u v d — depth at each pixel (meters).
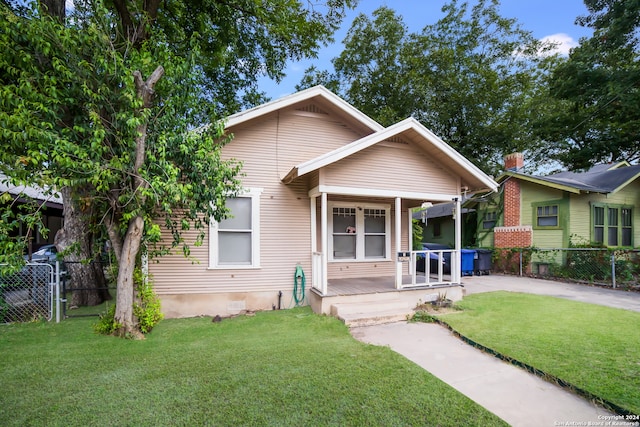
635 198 12.52
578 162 17.30
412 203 8.92
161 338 4.75
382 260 8.50
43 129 3.85
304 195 7.18
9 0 5.26
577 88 13.31
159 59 5.33
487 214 13.98
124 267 4.79
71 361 3.81
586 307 6.52
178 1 8.00
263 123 7.04
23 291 5.67
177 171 4.39
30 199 4.23
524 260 11.66
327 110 7.59
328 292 6.33
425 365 3.79
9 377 3.39
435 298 6.89
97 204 4.92
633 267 9.37
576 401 2.96
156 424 2.56
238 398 2.96
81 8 5.03
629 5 11.07
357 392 3.06
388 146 6.85
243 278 6.65
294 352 4.12
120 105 4.62
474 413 2.72
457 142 19.78
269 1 8.72
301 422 2.58
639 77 11.44
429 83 17.83
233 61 11.20
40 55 4.23
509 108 18.59
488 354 4.12
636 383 3.20
